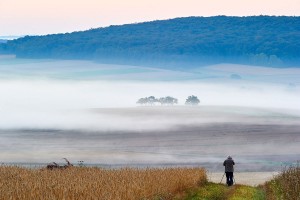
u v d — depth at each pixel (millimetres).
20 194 36938
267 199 57406
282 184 62938
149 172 67688
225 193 63094
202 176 73250
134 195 44188
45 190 39719
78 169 76875
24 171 65312
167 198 51344
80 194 38938
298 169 71250
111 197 39062
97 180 51500
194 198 57344
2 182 47406
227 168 74500
